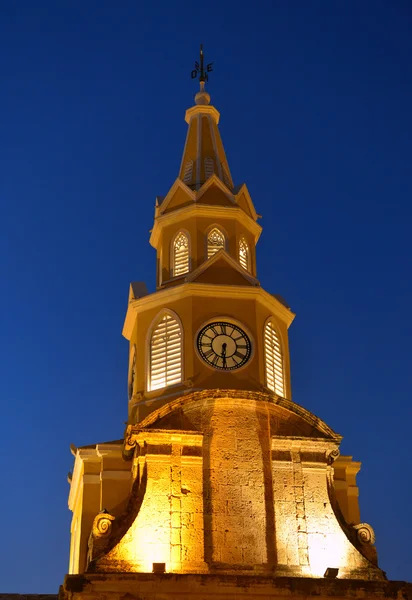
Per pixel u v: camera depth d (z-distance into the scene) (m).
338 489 41.78
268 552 35.25
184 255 43.53
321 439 37.62
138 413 39.72
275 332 42.44
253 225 45.19
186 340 39.91
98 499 39.78
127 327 43.91
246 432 37.09
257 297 41.16
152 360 40.72
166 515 35.12
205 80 50.31
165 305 41.19
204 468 36.19
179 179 44.88
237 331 40.31
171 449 36.25
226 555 34.88
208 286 40.88
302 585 33.72
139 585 32.62
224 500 35.81
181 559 34.41
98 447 40.28
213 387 39.03
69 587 32.22
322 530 36.16
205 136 47.41
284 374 41.94
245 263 44.41
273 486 36.50
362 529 36.88
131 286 43.31
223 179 46.12
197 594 32.84
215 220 43.75
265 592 33.34
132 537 34.50
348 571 35.47
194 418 37.03
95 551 34.31
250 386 39.28
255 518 35.75
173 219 44.12
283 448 37.25
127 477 39.81
